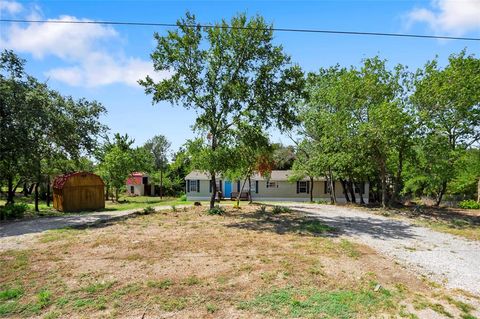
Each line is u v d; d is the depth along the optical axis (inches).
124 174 1293.1
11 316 192.2
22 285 238.1
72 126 710.5
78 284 239.8
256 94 619.8
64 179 775.7
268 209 750.5
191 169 649.6
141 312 197.2
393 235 454.0
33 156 659.4
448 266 304.3
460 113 724.7
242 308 203.0
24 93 621.3
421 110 724.0
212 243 373.4
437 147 721.6
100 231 454.0
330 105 915.4
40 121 635.5
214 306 205.2
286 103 631.8
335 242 389.4
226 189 1370.6
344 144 793.6
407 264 306.7
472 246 392.8
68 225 518.3
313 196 1353.3
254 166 812.0
